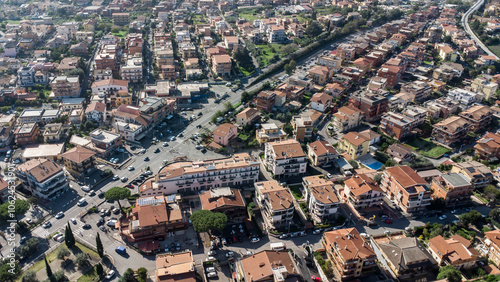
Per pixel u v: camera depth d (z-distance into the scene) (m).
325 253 145.62
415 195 165.00
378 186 169.00
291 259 129.88
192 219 151.75
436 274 135.88
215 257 145.25
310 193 165.00
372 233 155.88
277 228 158.75
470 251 137.75
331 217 164.12
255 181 186.50
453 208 170.75
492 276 129.00
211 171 177.12
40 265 140.88
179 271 125.81
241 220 166.25
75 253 145.50
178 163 186.50
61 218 164.12
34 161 180.88
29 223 160.88
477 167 183.38
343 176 190.38
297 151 190.25
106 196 164.00
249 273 122.75
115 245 149.88
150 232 150.62
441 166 198.75
